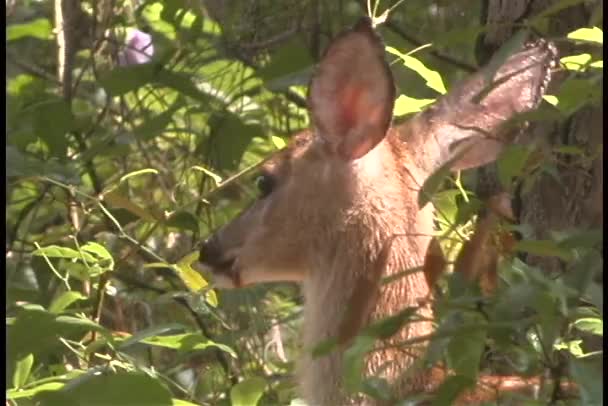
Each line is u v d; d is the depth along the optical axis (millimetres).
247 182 12422
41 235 12742
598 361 7398
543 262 9641
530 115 8133
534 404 8133
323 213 9805
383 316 9445
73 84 13891
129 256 10688
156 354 11812
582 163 9023
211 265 10305
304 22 12562
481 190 10477
